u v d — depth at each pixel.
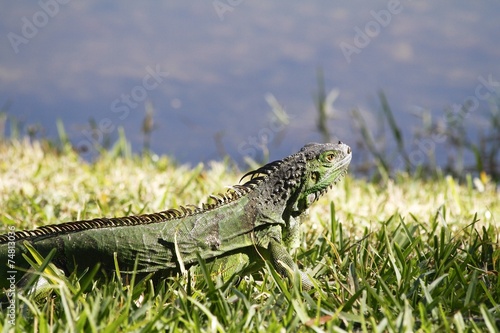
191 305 8.27
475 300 8.66
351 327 7.77
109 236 9.02
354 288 8.88
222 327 7.81
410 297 8.75
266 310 8.23
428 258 10.20
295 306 7.85
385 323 7.59
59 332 7.45
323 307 8.45
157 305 8.53
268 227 9.56
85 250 8.96
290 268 9.19
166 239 9.14
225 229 9.36
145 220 9.20
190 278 8.84
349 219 12.73
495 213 14.29
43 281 8.51
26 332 7.61
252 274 9.83
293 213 9.93
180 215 9.35
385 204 14.05
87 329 7.49
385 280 9.30
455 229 12.67
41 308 8.44
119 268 9.04
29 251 8.85
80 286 8.52
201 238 9.25
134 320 7.77
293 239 10.02
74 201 13.55
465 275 9.59
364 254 10.34
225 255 9.39
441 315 8.05
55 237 9.01
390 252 9.75
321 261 10.20
